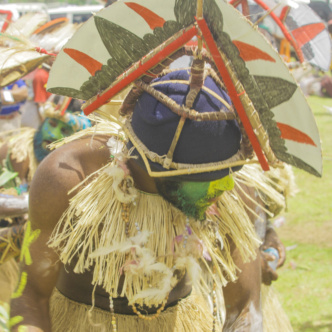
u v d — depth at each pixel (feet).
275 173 12.10
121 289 8.65
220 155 7.20
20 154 13.03
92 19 6.67
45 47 10.39
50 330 8.16
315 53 12.01
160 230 8.16
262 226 12.61
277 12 11.90
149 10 6.51
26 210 11.14
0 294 11.72
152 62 6.88
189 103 6.98
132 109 7.65
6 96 18.51
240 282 9.23
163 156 7.15
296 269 19.66
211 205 8.70
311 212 25.13
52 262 8.08
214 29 6.31
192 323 9.39
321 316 16.63
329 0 22.22
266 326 12.52
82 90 7.51
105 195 8.02
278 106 6.56
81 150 8.27
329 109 11.38
